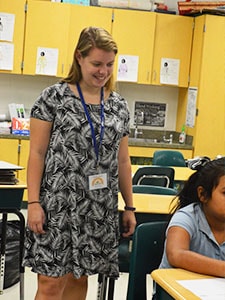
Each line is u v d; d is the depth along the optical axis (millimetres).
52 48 6277
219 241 2061
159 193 3885
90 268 2400
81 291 2594
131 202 2627
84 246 2379
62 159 2332
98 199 2383
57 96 2348
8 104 6648
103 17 6375
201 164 2135
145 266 2299
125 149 2568
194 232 2037
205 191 2051
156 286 1779
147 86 7004
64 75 6344
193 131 6559
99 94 2420
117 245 2492
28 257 2412
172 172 4504
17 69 6230
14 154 6086
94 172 2363
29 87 6691
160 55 6574
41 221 2330
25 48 6219
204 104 6473
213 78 6465
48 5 6207
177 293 1590
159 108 7070
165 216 3164
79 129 2334
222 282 1723
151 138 7062
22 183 3381
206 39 6395
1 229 3660
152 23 6492
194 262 1820
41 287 2400
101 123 2375
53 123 2363
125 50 6477
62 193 2336
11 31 6145
